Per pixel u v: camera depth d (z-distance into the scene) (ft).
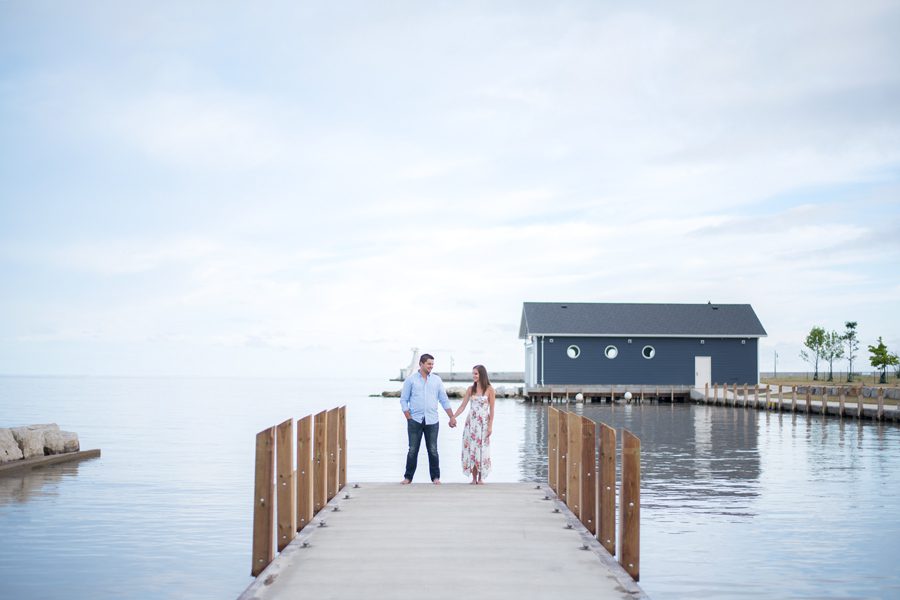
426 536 30.32
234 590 31.58
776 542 39.42
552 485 42.14
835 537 40.47
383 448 86.43
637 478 26.22
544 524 32.50
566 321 181.27
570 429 35.65
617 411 147.33
